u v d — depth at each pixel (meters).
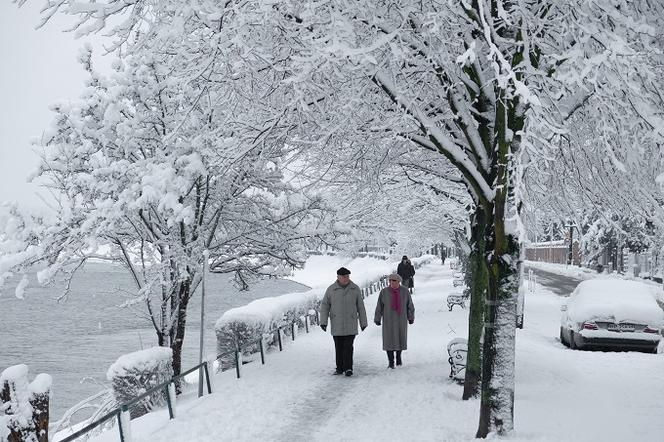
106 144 11.40
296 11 7.97
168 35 7.95
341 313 12.18
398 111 8.41
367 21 7.67
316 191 13.27
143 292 11.96
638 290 16.62
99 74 11.21
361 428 8.36
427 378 11.55
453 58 8.11
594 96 7.57
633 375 11.66
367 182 11.30
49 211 10.80
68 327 35.28
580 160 10.28
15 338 31.62
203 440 7.86
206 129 11.18
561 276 52.66
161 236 12.34
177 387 12.12
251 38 8.62
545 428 7.82
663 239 11.03
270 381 11.62
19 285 10.20
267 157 11.45
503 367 7.52
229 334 14.34
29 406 6.38
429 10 7.50
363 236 14.31
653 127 7.27
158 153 10.92
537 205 11.28
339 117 8.82
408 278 33.75
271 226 13.62
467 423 8.34
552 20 7.80
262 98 9.65
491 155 7.94
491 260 7.60
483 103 8.48
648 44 7.64
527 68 7.26
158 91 11.09
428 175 14.73
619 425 7.98
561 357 13.59
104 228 10.41
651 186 9.64
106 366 24.48
